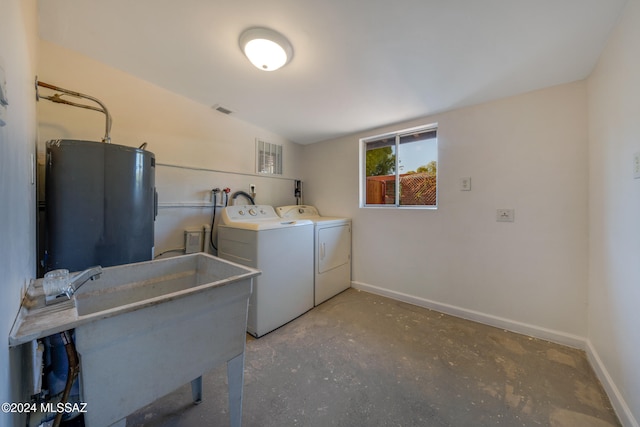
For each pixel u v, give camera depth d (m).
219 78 2.00
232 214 2.42
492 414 1.26
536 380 1.49
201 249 2.41
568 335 1.83
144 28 1.52
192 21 1.44
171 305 0.82
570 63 1.58
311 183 3.45
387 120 2.58
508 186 2.04
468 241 2.23
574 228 1.79
